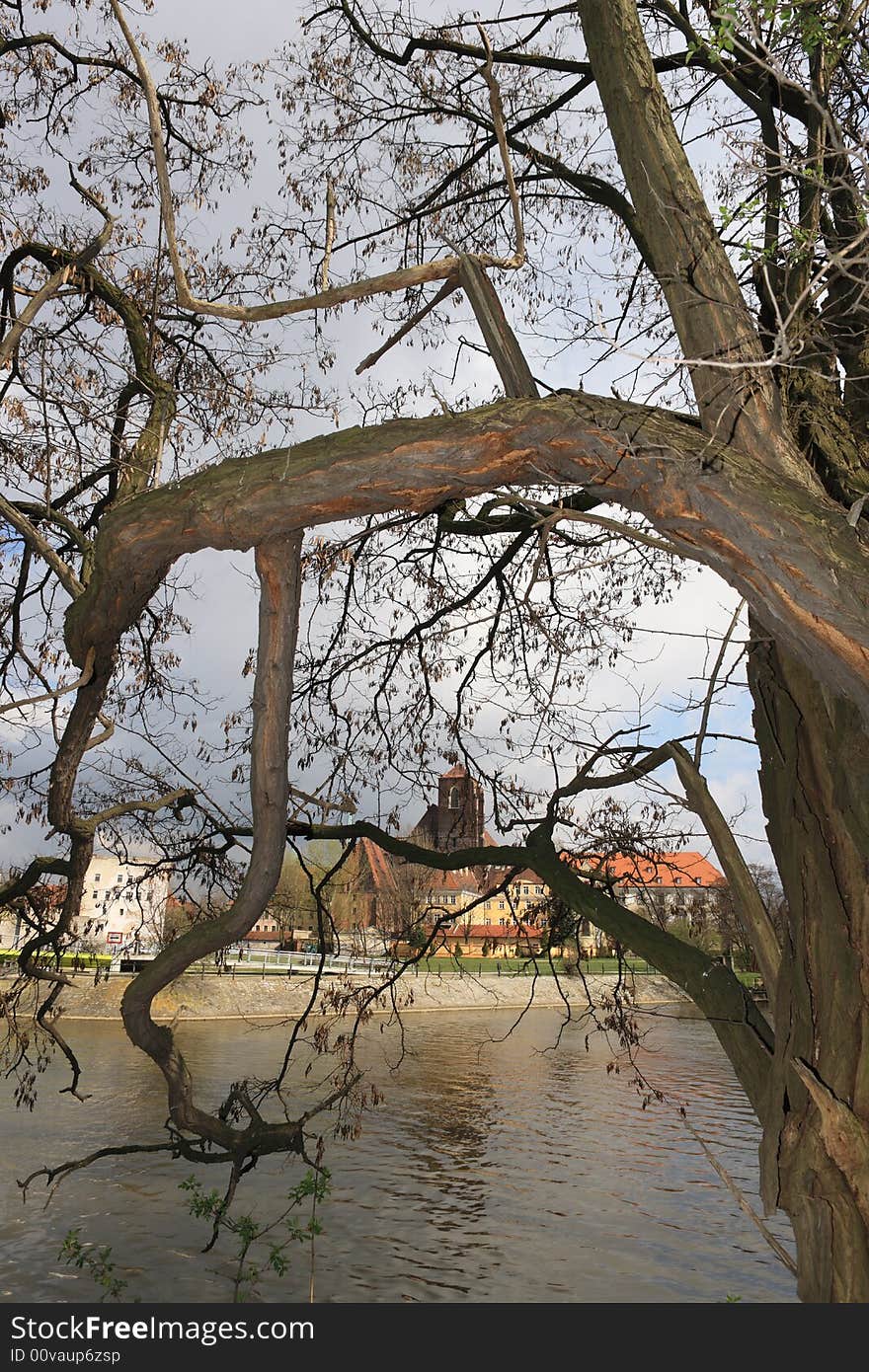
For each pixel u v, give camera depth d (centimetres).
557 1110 2389
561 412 368
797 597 324
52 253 675
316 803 715
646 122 421
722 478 332
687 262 401
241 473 425
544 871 616
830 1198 379
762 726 467
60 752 621
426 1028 3778
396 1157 1945
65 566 604
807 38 340
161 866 797
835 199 407
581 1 448
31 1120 2083
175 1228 1464
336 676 833
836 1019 402
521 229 471
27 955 794
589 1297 1280
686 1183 1809
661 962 519
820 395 479
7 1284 1207
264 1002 3778
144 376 646
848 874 415
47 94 818
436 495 402
